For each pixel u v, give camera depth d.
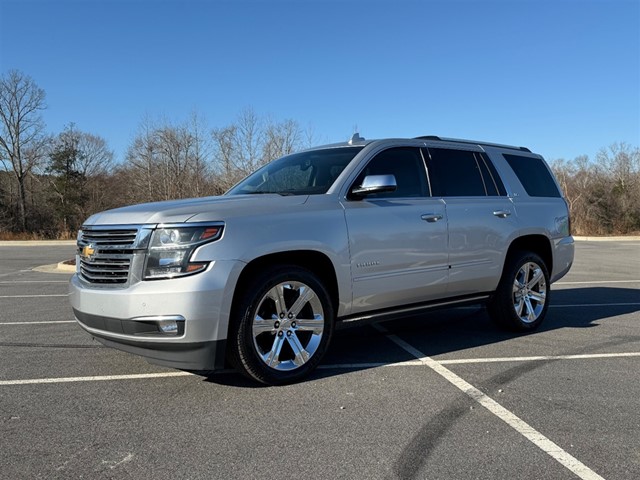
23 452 3.04
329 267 4.40
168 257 3.70
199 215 3.81
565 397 3.92
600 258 17.45
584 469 2.85
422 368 4.64
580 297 8.77
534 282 6.07
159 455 3.00
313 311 4.30
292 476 2.77
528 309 6.02
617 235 36.22
